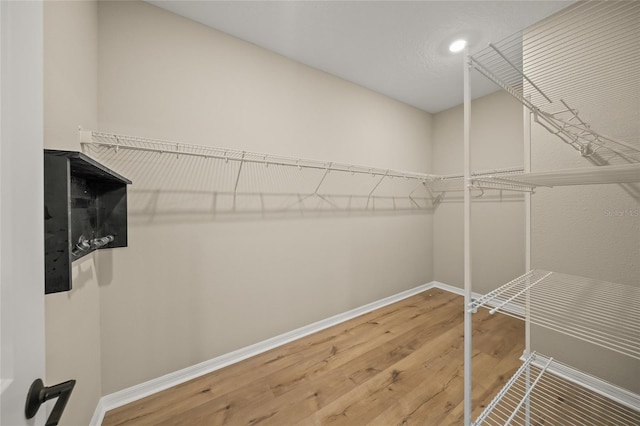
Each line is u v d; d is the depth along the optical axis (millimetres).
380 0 1530
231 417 1360
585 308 1013
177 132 1604
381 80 2514
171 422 1330
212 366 1752
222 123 1772
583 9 1437
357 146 2590
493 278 2844
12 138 373
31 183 411
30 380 395
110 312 1413
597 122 1464
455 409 1394
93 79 1299
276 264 2051
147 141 1371
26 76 401
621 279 1436
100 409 1354
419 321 2459
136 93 1476
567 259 1628
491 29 1771
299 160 1978
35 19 422
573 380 1563
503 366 1743
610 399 1418
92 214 1187
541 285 1271
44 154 625
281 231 2074
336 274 2449
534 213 1761
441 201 3344
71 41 1043
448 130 3238
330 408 1411
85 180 1106
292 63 2117
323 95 2318
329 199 2385
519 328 2264
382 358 1862
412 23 1723
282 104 2061
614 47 1221
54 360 871
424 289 3322
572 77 1376
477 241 2973
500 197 2770
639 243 1386
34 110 420
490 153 2830
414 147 3168
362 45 1958
